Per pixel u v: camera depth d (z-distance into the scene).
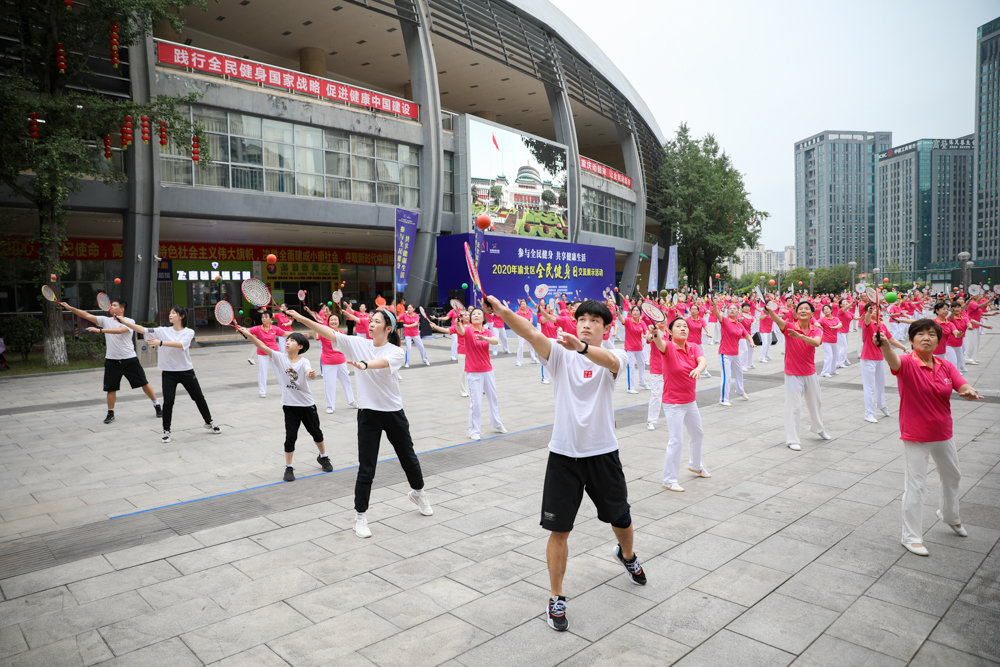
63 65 15.16
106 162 18.30
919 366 4.41
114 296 26.12
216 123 20.22
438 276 27.28
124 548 4.68
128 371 9.59
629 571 3.96
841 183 163.38
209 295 28.78
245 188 20.91
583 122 42.19
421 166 26.09
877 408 9.38
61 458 7.41
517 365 16.78
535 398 11.50
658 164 50.84
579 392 3.61
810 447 7.46
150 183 18.81
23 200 17.75
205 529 5.05
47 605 3.82
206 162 16.91
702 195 44.75
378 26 26.17
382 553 4.52
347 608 3.71
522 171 30.23
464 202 27.09
